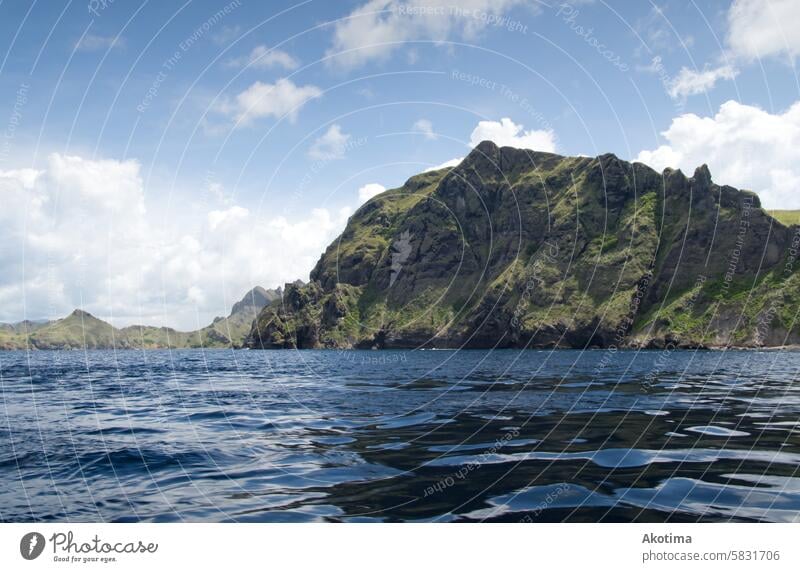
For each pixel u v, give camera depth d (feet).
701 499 28.73
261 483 32.58
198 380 119.24
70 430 50.96
